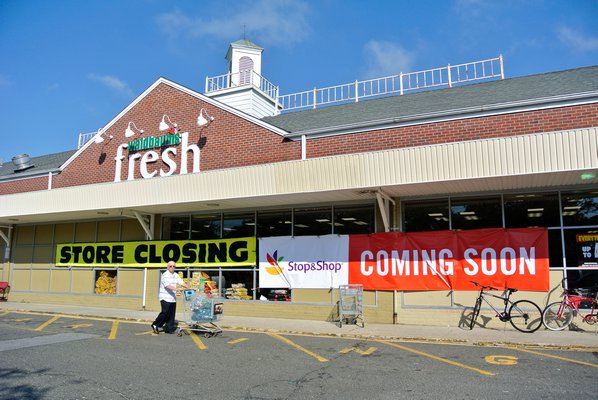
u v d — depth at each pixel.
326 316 13.62
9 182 21.34
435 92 16.70
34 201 17.34
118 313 15.60
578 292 11.35
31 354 8.84
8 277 20.50
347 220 13.98
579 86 12.66
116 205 15.58
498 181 11.25
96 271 18.17
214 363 8.18
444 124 12.88
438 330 11.58
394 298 12.83
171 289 11.54
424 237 12.77
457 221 12.70
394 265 12.95
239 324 12.88
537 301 11.59
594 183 11.48
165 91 17.47
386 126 13.52
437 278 12.51
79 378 7.09
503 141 10.62
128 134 17.58
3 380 6.94
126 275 17.31
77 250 18.70
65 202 16.62
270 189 13.08
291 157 14.73
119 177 17.92
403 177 11.52
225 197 13.72
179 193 14.47
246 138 15.59
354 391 6.45
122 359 8.46
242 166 14.49
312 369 7.74
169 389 6.54
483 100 13.51
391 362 8.27
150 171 17.31
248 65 25.50
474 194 12.59
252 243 15.10
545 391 6.35
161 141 17.12
